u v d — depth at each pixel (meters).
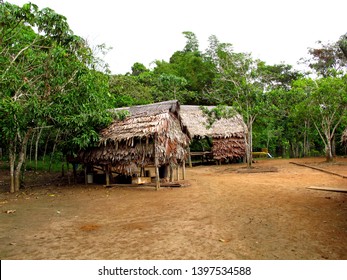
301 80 22.25
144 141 10.88
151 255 4.60
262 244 4.94
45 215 7.38
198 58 33.38
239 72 17.88
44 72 10.75
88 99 11.41
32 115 10.38
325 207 7.24
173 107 12.78
